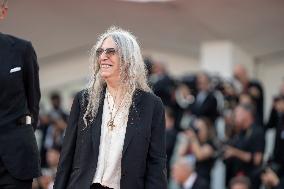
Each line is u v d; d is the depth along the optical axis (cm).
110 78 967
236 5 2870
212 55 3194
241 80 2617
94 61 980
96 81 978
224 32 3094
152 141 962
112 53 962
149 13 3042
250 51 3291
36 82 1025
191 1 2891
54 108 2839
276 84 3375
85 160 955
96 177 948
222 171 2677
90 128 962
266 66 3394
